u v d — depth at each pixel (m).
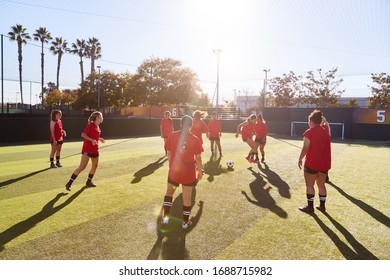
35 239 4.21
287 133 27.27
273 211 5.54
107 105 51.28
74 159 11.26
